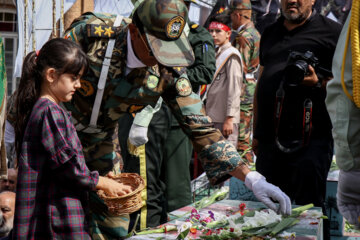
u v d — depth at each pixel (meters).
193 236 2.42
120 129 4.00
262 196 2.53
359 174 2.71
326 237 3.50
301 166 3.46
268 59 3.72
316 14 3.60
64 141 2.33
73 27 2.71
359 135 2.66
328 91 2.77
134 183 2.57
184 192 4.19
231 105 5.21
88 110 2.69
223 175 2.65
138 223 3.80
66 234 2.38
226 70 5.22
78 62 2.40
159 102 3.69
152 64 2.57
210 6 7.46
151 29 2.40
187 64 2.42
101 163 2.96
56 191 2.39
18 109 2.45
